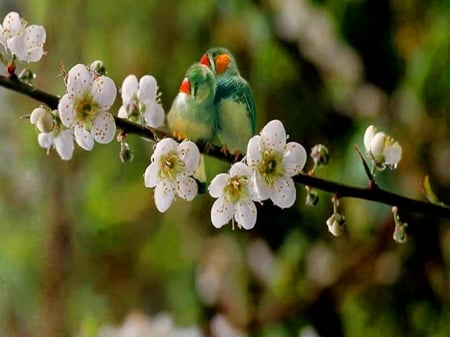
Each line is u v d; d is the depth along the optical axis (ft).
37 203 5.09
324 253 4.59
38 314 4.99
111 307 5.17
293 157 2.94
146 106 2.98
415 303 4.41
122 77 5.07
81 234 5.13
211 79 2.97
